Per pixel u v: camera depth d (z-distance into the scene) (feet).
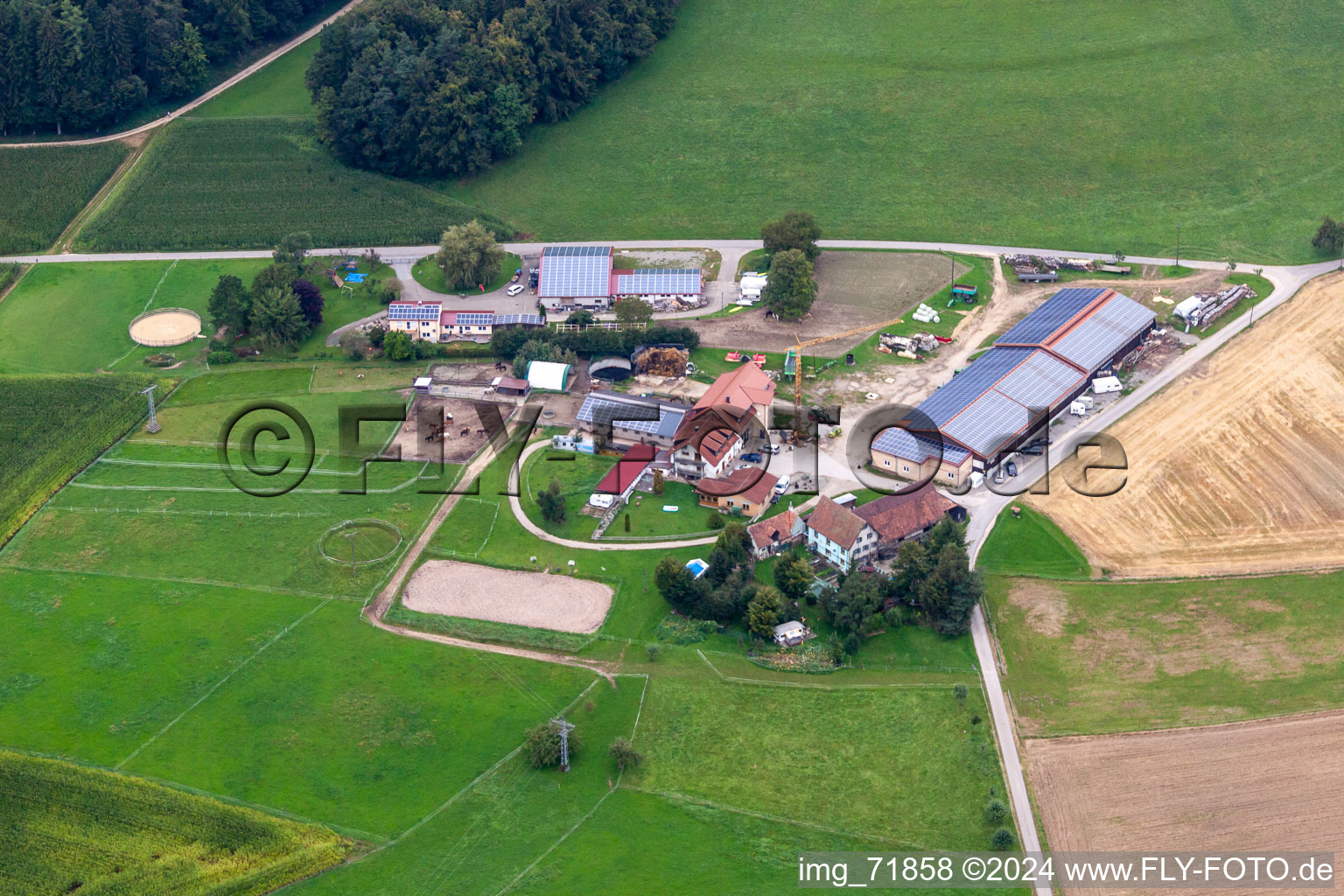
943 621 606.14
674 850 512.22
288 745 557.74
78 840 515.09
